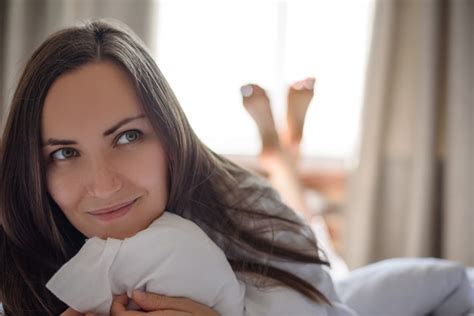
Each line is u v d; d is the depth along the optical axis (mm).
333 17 2137
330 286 732
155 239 555
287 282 659
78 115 531
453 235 1858
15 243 638
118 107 543
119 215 565
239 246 672
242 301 610
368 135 1929
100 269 548
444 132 1974
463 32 1864
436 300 856
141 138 572
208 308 562
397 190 1969
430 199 1895
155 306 541
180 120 615
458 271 861
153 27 1956
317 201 2090
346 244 1973
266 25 2176
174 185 606
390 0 1924
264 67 2184
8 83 1883
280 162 1562
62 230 643
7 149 596
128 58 566
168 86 622
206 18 2129
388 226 1979
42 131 554
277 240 696
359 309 856
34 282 633
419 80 1913
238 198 699
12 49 1900
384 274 895
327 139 2146
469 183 1853
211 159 691
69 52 551
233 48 2152
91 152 544
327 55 2143
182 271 555
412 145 1951
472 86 1858
